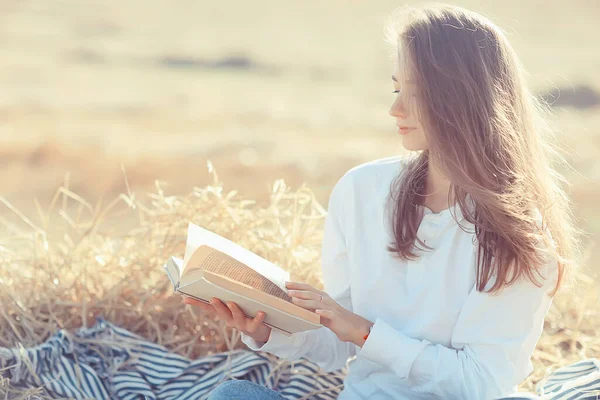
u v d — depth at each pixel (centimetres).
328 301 252
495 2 4141
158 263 355
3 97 1636
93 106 1608
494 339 252
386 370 266
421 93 245
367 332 252
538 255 248
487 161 245
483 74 245
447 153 245
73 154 1188
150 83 1952
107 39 2770
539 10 3962
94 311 346
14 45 2456
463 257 256
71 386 296
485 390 249
